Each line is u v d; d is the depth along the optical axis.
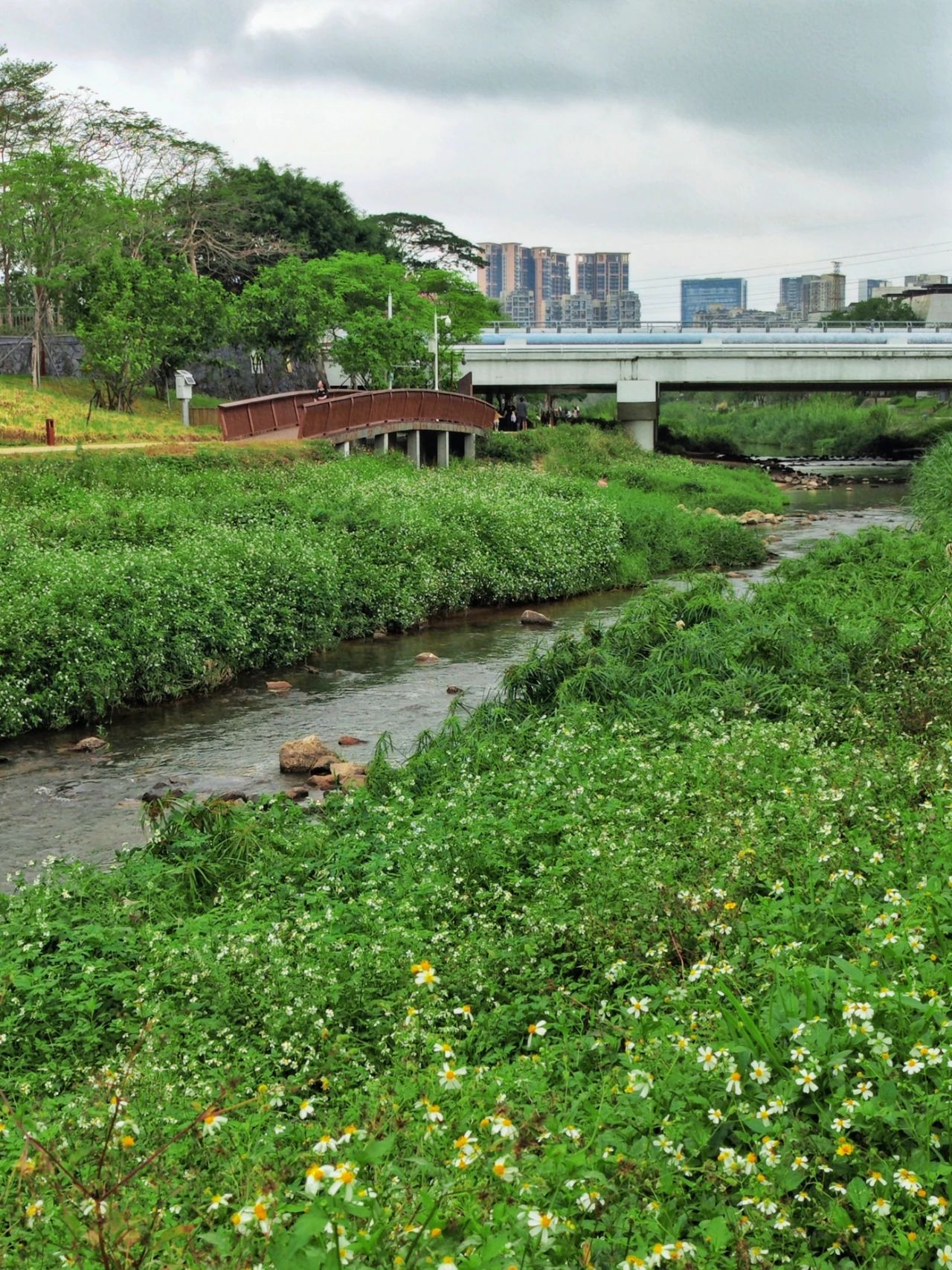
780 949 6.04
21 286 47.53
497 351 56.53
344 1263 3.54
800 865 7.29
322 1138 4.34
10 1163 4.85
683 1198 4.28
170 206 53.38
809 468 65.94
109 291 40.53
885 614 15.56
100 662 16.55
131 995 7.36
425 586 23.34
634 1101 4.77
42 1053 6.83
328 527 24.12
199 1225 4.18
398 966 7.21
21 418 34.56
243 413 34.94
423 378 50.88
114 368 38.94
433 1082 5.14
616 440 52.69
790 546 33.62
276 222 58.97
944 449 35.91
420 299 52.69
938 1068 4.65
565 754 11.45
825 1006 5.26
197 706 17.30
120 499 24.41
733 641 15.16
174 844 10.19
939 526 25.39
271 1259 3.52
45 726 16.09
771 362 55.66
